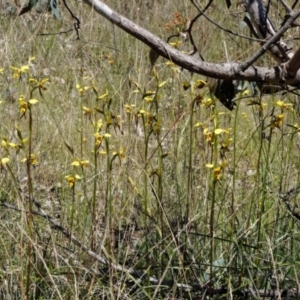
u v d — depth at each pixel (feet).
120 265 14.43
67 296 13.60
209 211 16.07
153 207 16.66
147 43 12.80
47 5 13.55
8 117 21.07
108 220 14.16
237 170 20.18
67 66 27.55
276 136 20.99
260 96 14.37
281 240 15.56
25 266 14.16
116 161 18.39
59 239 15.65
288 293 14.33
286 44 15.69
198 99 14.20
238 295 14.32
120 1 34.60
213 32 32.73
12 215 16.17
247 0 14.51
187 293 14.28
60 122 21.20
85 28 30.99
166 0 34.71
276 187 17.80
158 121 14.01
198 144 18.02
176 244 13.88
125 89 25.34
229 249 14.85
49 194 17.92
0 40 26.66
